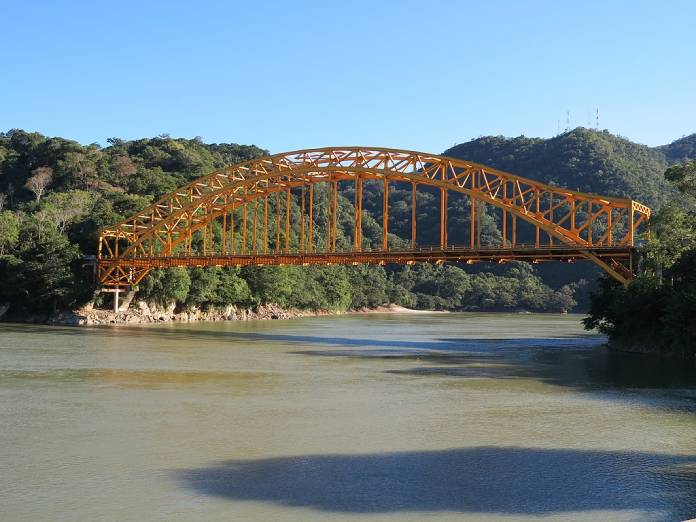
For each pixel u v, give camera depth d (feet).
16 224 393.91
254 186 343.67
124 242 395.14
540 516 72.38
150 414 118.93
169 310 417.08
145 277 387.14
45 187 578.25
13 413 119.03
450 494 78.79
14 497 76.69
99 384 151.33
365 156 307.17
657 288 218.79
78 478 83.25
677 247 226.79
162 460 90.84
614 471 87.76
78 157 588.09
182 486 80.59
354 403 131.34
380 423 113.60
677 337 202.59
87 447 96.84
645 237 252.01
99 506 74.18
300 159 322.34
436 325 435.12
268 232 569.23
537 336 322.96
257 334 317.83
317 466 88.79
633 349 234.17
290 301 542.16
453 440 102.63
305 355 220.64
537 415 121.19
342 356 219.41
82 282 367.86
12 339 259.19
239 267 469.98
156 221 398.83
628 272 241.96
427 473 86.33
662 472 87.45
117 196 472.03
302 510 73.41
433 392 145.18
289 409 124.77
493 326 424.46
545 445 100.27
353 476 84.84
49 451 94.73
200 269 422.82
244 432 106.22
